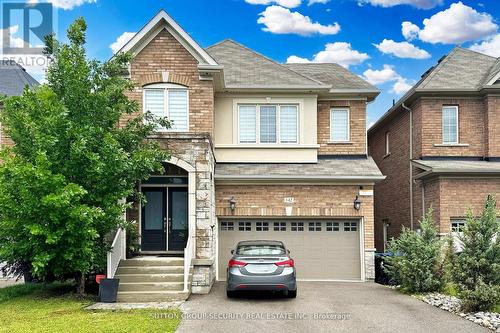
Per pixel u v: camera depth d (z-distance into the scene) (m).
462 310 11.00
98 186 12.19
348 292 14.10
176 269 13.65
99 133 12.14
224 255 17.70
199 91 16.97
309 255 17.72
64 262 11.88
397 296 13.28
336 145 19.45
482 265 11.16
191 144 14.42
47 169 11.39
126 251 14.78
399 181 22.06
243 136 18.91
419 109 19.62
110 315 10.27
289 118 19.06
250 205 17.62
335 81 20.25
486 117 19.14
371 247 17.45
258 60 20.70
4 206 11.38
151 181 16.72
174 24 16.78
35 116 12.10
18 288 14.33
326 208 17.62
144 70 16.98
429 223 14.47
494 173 17.59
